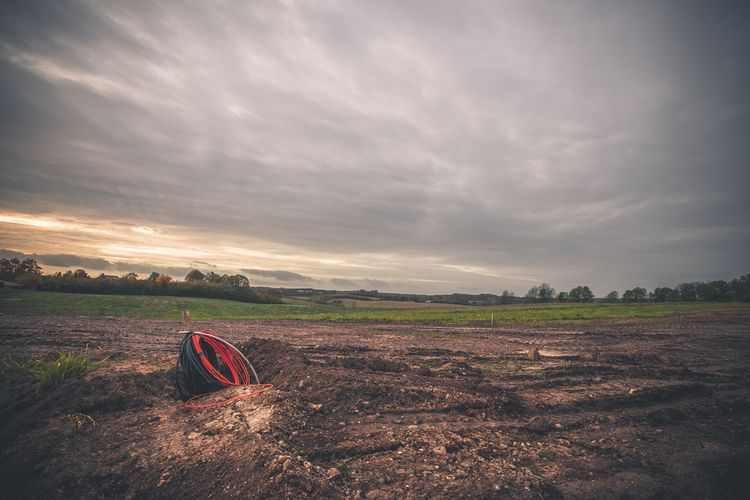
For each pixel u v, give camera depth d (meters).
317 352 13.88
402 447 5.40
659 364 12.21
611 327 25.08
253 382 8.63
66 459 4.79
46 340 14.12
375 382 7.81
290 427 5.68
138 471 4.63
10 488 4.30
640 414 7.10
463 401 7.13
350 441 5.49
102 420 6.00
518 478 4.64
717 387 9.30
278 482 4.12
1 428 5.64
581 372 10.57
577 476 4.77
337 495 4.19
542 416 7.00
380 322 29.59
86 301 35.12
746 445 5.85
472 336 20.08
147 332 18.58
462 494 4.26
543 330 23.34
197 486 4.32
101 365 9.62
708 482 4.73
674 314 34.09
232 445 5.03
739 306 45.56
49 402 6.23
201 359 7.77
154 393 7.47
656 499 4.33
